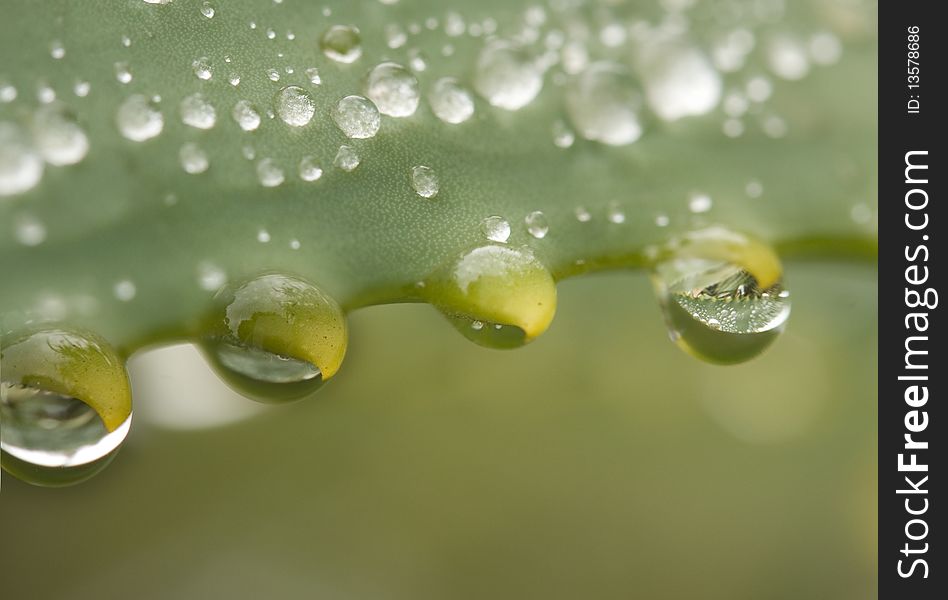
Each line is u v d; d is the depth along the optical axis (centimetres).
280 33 7
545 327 7
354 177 7
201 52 7
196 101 7
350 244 7
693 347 7
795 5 8
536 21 7
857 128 8
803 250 7
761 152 7
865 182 7
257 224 7
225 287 7
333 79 7
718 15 8
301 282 7
